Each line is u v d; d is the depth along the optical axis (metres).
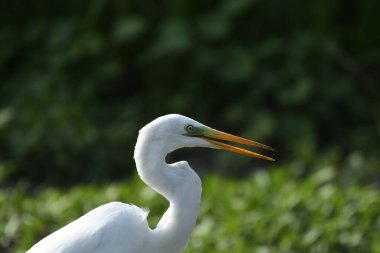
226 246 9.57
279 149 13.88
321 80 14.50
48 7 15.60
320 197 10.66
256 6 14.88
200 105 14.66
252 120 14.04
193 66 14.63
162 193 6.85
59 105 13.77
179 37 14.27
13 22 15.84
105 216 6.73
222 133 6.90
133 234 6.72
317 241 9.73
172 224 6.86
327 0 14.57
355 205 10.56
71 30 15.12
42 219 10.49
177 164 6.86
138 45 15.14
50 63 14.89
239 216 10.38
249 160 13.48
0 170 12.27
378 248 9.25
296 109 14.37
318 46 14.52
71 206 10.62
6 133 13.57
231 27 14.65
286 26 15.09
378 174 12.76
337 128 14.49
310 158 12.50
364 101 14.59
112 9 15.14
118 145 13.59
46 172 13.32
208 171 13.45
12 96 14.94
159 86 14.91
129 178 13.06
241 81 14.55
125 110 14.55
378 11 14.79
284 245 9.64
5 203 10.84
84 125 13.40
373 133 14.17
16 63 15.89
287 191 10.92
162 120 6.76
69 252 6.52
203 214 10.51
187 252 9.47
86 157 13.34
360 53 14.95
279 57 14.68
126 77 15.41
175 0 14.68
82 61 14.98
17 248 9.69
